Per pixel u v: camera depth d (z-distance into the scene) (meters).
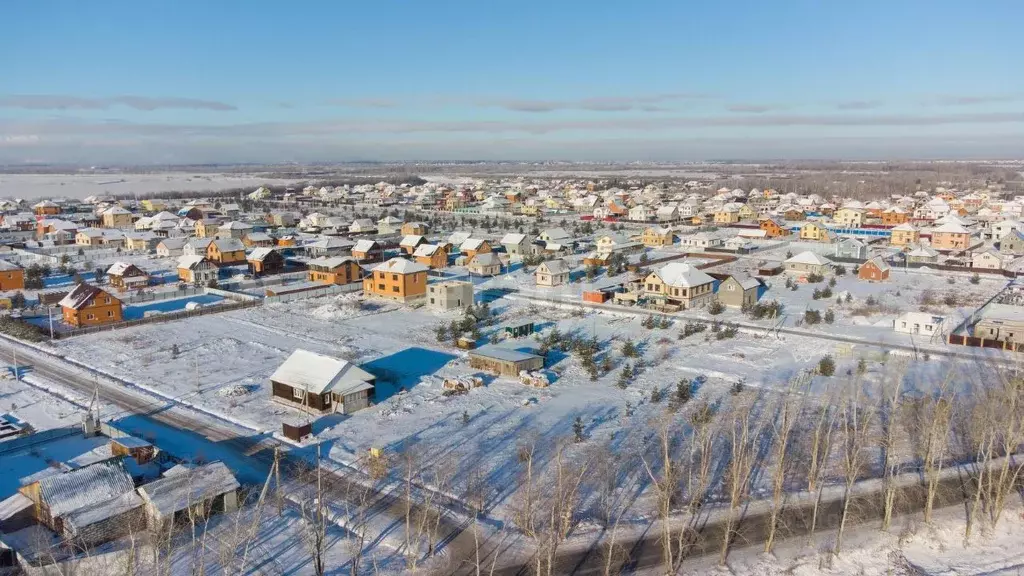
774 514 38.00
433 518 40.69
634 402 58.91
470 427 53.78
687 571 35.81
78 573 34.22
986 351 71.50
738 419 52.41
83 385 63.94
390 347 76.12
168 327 85.06
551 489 43.56
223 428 54.28
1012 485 42.56
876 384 61.84
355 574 34.50
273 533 39.12
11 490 44.22
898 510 42.19
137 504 39.47
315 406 57.50
